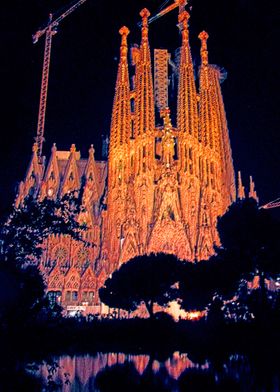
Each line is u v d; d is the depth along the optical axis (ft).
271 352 103.55
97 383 69.31
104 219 331.77
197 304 180.04
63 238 320.29
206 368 82.64
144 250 298.15
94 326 153.99
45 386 66.69
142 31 380.78
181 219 306.96
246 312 141.79
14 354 97.14
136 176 328.08
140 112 349.41
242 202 170.19
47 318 127.34
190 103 355.77
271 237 156.56
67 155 399.44
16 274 99.55
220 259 164.45
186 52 377.30
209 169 344.49
